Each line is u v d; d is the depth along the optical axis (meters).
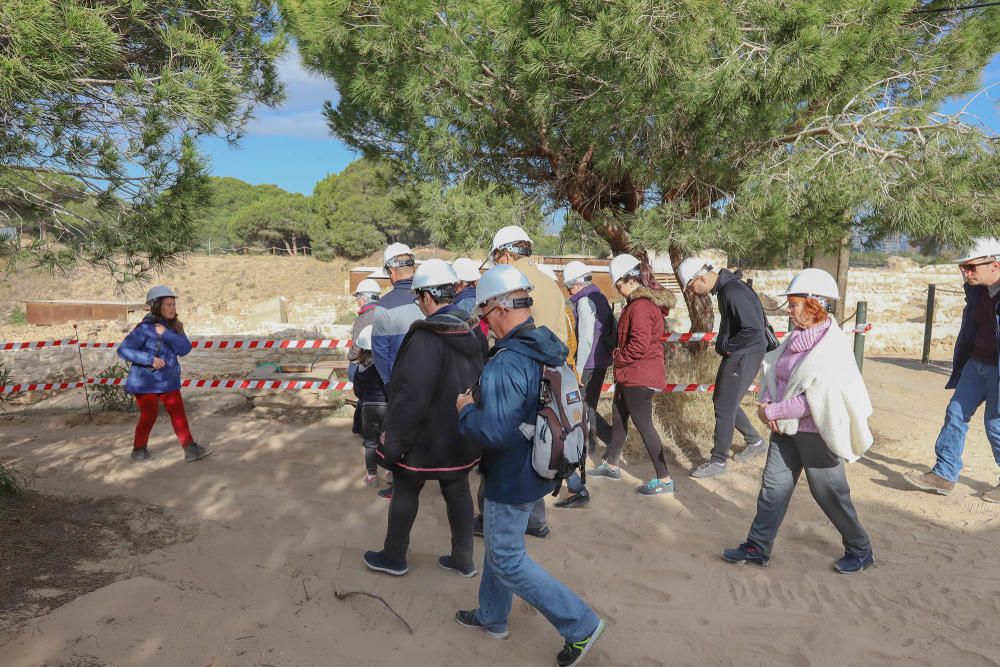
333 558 3.91
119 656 2.78
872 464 5.77
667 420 6.84
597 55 5.44
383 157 8.13
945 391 8.84
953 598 3.49
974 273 4.62
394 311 4.26
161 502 4.74
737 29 5.39
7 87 3.53
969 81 7.37
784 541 4.25
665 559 4.01
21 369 10.91
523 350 2.71
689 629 3.24
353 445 6.44
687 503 4.94
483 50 6.25
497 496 2.79
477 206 6.71
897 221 5.84
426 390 3.36
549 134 7.08
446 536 4.32
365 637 3.10
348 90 7.05
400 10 5.80
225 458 5.97
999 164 5.51
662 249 6.27
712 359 8.84
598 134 6.31
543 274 4.48
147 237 4.48
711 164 6.43
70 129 4.16
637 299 5.02
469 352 3.49
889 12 5.43
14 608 3.06
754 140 6.24
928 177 5.62
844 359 3.46
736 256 6.93
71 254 4.58
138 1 3.98
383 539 4.21
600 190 7.65
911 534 4.31
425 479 3.59
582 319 5.57
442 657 2.98
